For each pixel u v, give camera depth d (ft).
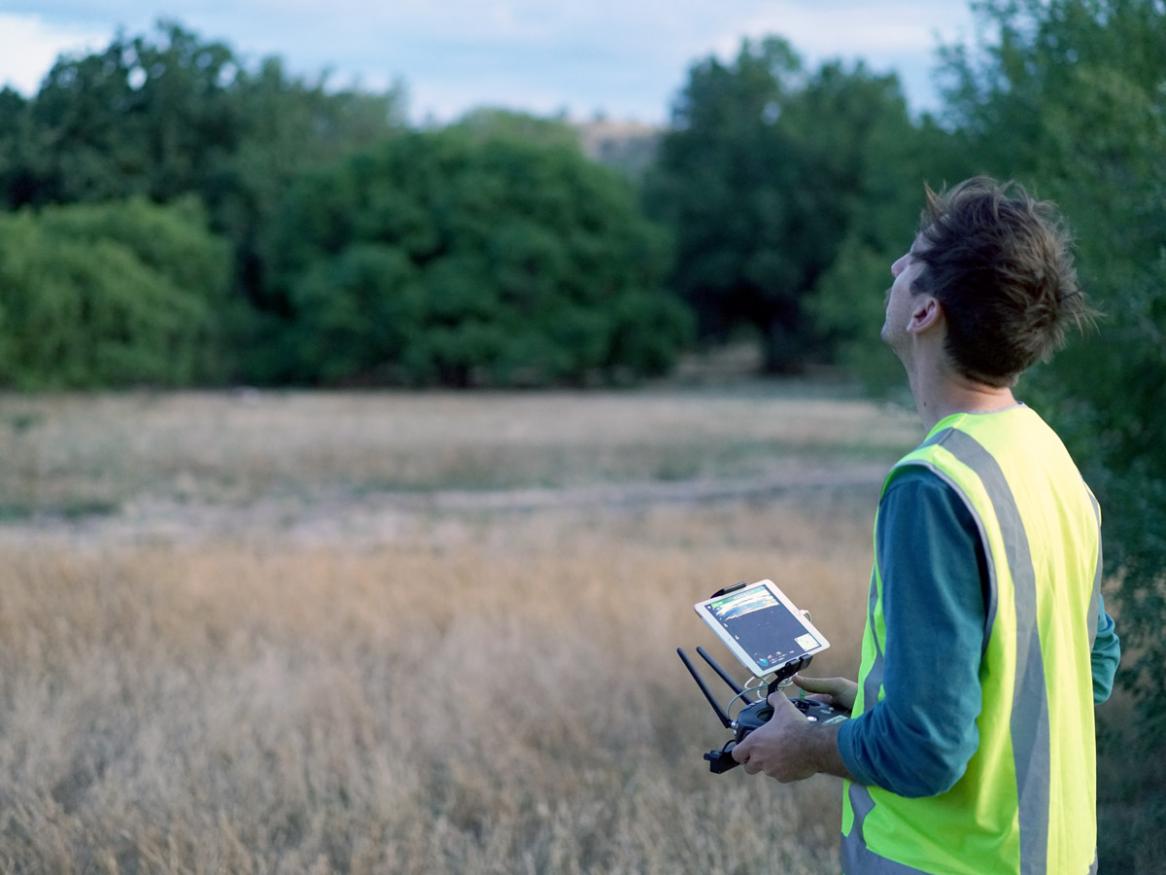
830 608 22.12
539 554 35.35
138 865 12.09
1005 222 5.62
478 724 16.10
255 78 143.13
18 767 14.12
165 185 123.65
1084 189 16.58
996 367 5.68
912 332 5.83
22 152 42.29
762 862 11.97
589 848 12.89
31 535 42.78
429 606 23.80
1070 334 15.58
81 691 16.96
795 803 13.67
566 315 145.69
